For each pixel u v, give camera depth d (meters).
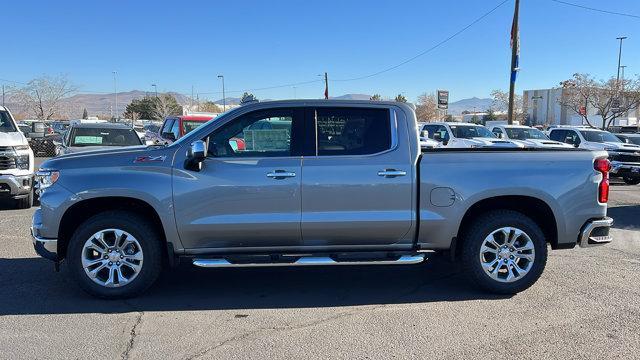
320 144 5.26
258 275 6.20
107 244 5.18
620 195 14.16
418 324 4.65
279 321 4.73
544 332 4.47
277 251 5.33
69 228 5.41
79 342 4.24
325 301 5.29
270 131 5.28
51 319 4.73
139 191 5.07
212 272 6.32
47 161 5.33
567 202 5.35
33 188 10.66
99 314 4.87
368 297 5.41
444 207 5.25
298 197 5.15
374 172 5.19
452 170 5.26
